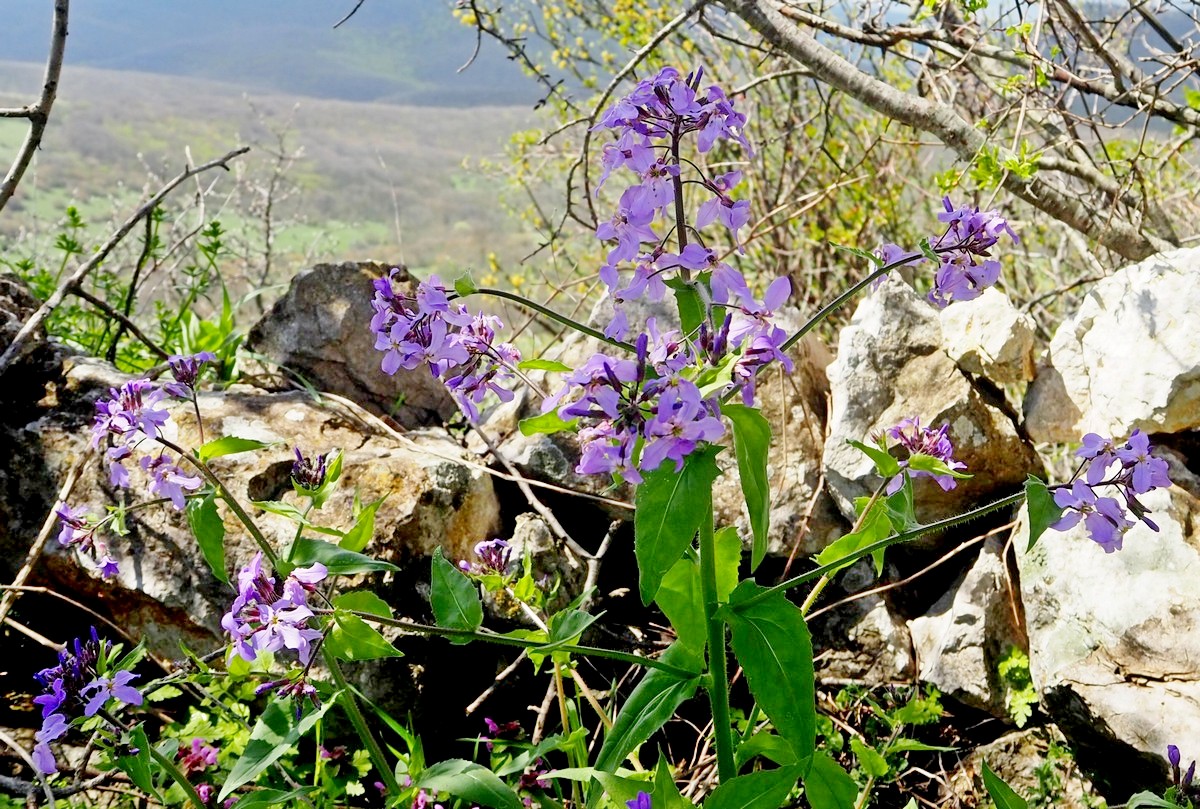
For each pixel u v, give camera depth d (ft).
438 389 12.61
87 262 11.91
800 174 19.26
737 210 5.95
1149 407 9.68
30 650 10.31
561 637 7.05
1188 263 9.89
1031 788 9.34
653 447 5.28
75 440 10.66
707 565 6.50
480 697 9.49
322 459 7.43
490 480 11.06
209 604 9.69
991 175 11.33
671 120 5.81
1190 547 9.15
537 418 6.29
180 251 18.71
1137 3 12.62
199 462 7.15
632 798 6.86
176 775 7.52
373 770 9.51
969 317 10.65
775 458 11.09
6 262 14.11
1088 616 9.29
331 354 12.25
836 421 10.84
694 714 10.27
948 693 9.91
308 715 7.02
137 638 9.95
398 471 10.44
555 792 8.93
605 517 11.30
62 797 8.82
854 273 18.25
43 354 11.41
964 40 13.23
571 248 21.93
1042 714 9.67
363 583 9.64
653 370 5.54
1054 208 12.37
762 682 6.13
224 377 12.49
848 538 7.51
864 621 10.50
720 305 5.76
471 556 10.48
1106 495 9.29
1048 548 9.78
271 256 21.77
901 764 9.62
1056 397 10.55
